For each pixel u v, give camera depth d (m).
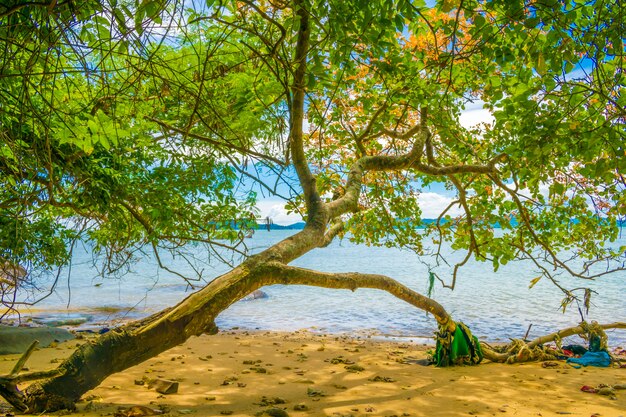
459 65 7.84
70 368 5.40
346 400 7.51
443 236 11.55
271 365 10.43
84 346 5.52
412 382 9.02
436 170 8.65
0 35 4.11
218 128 7.54
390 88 8.13
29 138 6.11
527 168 5.88
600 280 33.91
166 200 8.62
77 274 37.81
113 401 6.77
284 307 22.55
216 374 9.30
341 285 6.96
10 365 9.66
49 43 3.73
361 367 10.20
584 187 9.40
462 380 9.27
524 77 5.13
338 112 8.98
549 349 11.88
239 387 8.23
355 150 11.23
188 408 6.64
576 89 4.83
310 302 24.09
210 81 7.44
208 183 8.86
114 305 22.11
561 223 10.64
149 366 9.91
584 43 4.38
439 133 9.87
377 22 4.91
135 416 5.95
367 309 21.97
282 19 6.90
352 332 16.67
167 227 8.72
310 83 5.24
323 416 6.50
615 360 11.28
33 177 6.20
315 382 8.82
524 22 4.41
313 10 4.74
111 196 7.87
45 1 3.68
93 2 3.84
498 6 4.62
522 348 11.38
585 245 10.71
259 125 7.17
